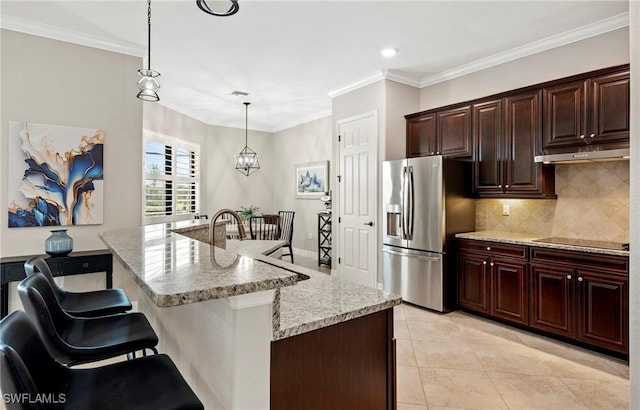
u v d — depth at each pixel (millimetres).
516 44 3836
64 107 3518
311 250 7262
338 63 4363
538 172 3539
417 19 3309
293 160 7742
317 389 1267
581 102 3221
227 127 7715
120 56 3814
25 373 826
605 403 2326
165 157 6020
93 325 1812
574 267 3062
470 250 3877
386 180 4512
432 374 2695
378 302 1442
